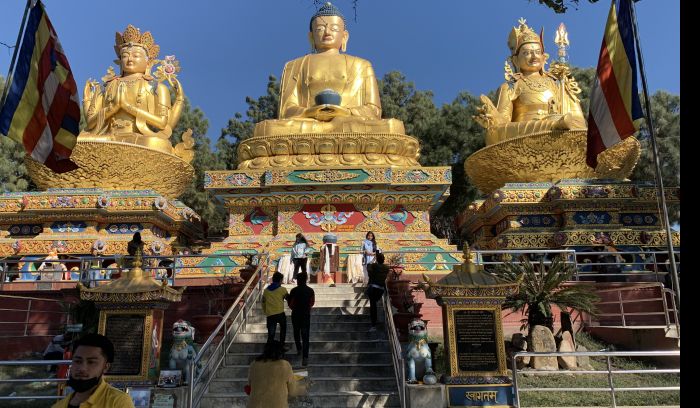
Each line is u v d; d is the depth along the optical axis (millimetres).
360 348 11062
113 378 8758
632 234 18406
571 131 20031
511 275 12492
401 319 11258
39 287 16203
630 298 14242
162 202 20562
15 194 20219
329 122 20703
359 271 16141
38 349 14094
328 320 12359
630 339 12906
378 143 19891
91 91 24000
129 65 23703
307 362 10242
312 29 24984
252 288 13688
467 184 31484
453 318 8961
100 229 20703
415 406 8367
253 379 6715
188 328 9406
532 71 23797
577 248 18625
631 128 8344
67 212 20047
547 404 9883
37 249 19562
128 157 21312
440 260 17062
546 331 11781
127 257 14797
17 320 14547
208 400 9133
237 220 19328
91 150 20844
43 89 8820
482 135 30781
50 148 8859
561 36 24266
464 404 8562
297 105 23156
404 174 18938
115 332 8977
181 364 9164
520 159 20766
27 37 8781
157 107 23469
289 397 6957
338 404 9156
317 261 17547
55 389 11516
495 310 9008
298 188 18938
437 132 31984
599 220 19375
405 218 19234
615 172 20703
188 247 21438
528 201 19859
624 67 8461
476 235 23750
